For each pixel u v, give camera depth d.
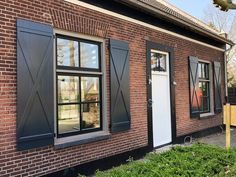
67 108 6.62
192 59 11.20
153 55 9.44
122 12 8.03
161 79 9.69
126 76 8.02
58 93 6.44
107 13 7.55
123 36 8.05
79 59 6.92
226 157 4.69
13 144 5.48
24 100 5.60
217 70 13.21
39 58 5.86
